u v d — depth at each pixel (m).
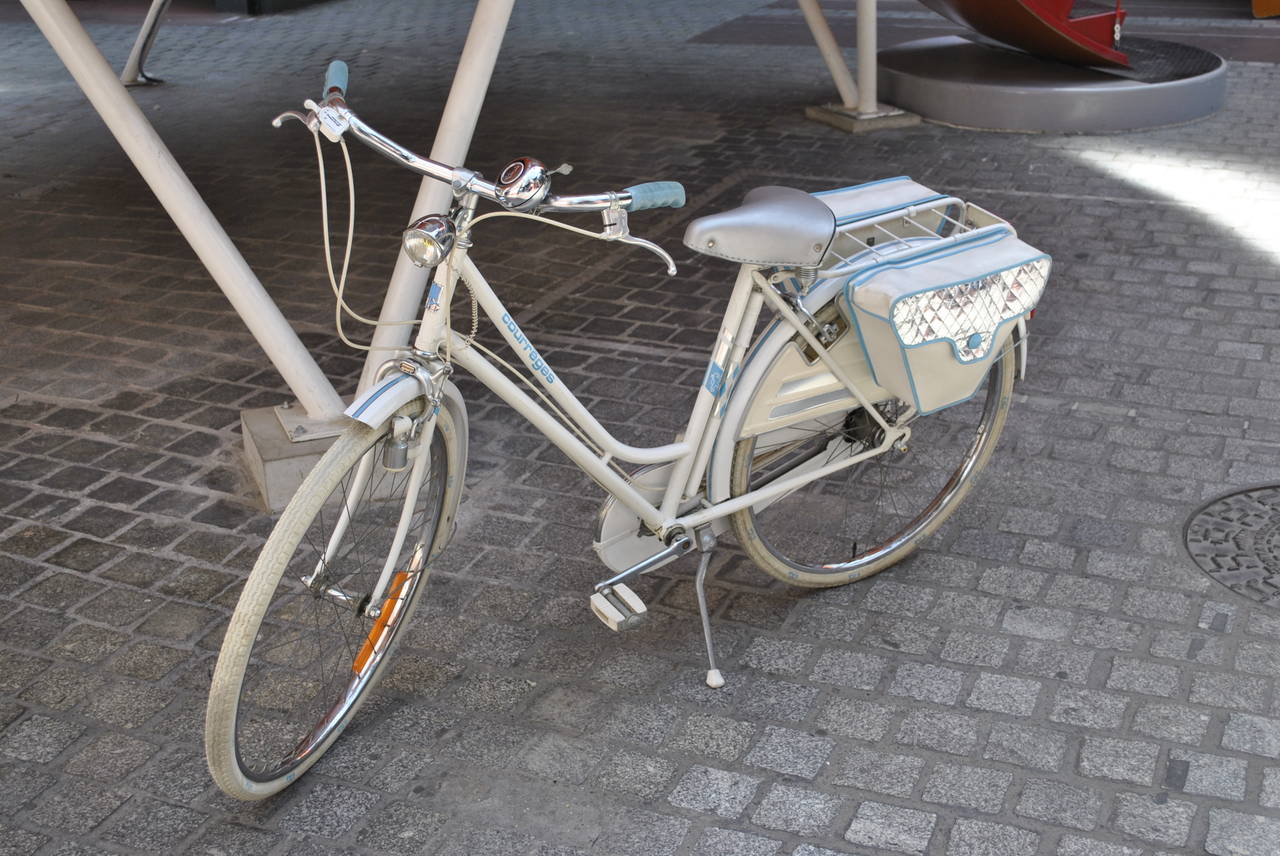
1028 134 8.35
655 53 11.43
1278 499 3.90
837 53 8.63
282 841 2.70
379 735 3.00
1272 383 4.69
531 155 8.20
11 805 2.81
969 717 3.00
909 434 3.44
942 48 9.80
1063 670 3.16
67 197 7.54
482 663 3.25
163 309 5.73
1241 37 11.15
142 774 2.89
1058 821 2.68
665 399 4.71
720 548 3.72
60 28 3.77
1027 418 4.45
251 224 6.98
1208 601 3.41
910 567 3.61
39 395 4.84
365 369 4.05
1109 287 5.66
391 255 6.45
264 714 3.08
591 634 3.36
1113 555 3.63
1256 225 6.43
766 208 2.89
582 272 6.05
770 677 3.17
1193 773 2.80
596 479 2.99
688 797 2.79
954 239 3.19
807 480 3.31
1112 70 8.83
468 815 2.75
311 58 11.63
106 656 3.30
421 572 3.08
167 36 12.83
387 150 2.46
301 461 3.97
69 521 3.95
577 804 2.78
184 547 3.80
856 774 2.83
